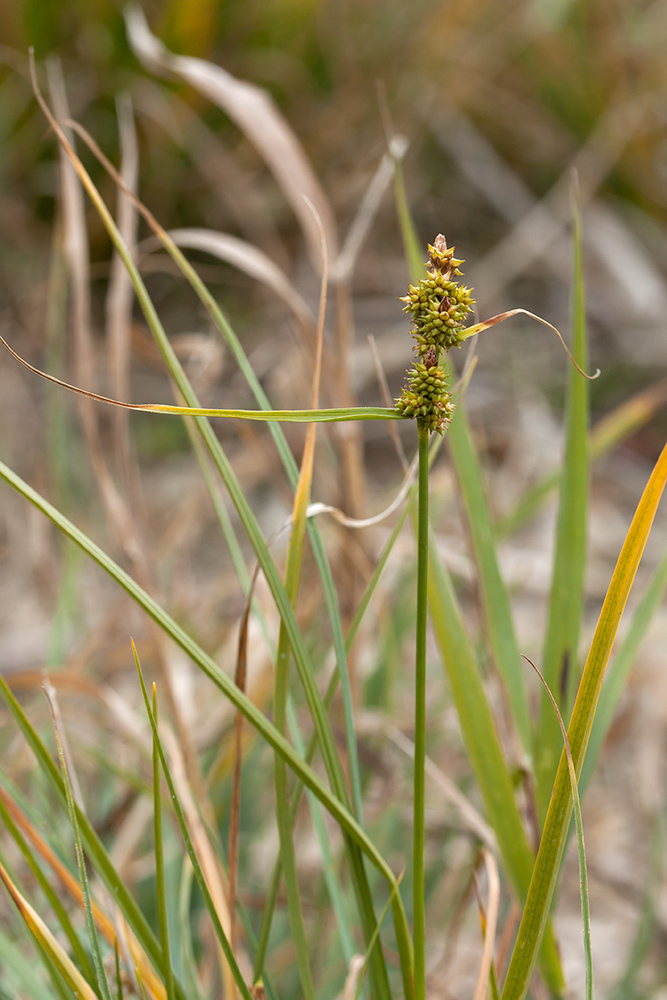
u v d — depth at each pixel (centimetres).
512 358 250
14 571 183
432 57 271
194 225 247
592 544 205
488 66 283
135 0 236
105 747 125
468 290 65
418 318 66
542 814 77
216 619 146
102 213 73
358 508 99
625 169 284
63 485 140
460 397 79
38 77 234
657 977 116
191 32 235
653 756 141
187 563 147
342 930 76
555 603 77
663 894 132
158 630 85
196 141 238
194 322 244
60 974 72
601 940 129
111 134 237
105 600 169
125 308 91
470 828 86
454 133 279
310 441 72
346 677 73
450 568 107
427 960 106
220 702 117
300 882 112
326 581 73
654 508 67
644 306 258
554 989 76
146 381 230
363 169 262
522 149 289
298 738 76
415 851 69
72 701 126
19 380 215
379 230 271
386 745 121
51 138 237
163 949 70
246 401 213
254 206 241
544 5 278
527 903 69
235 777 74
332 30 270
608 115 276
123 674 157
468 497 79
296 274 245
